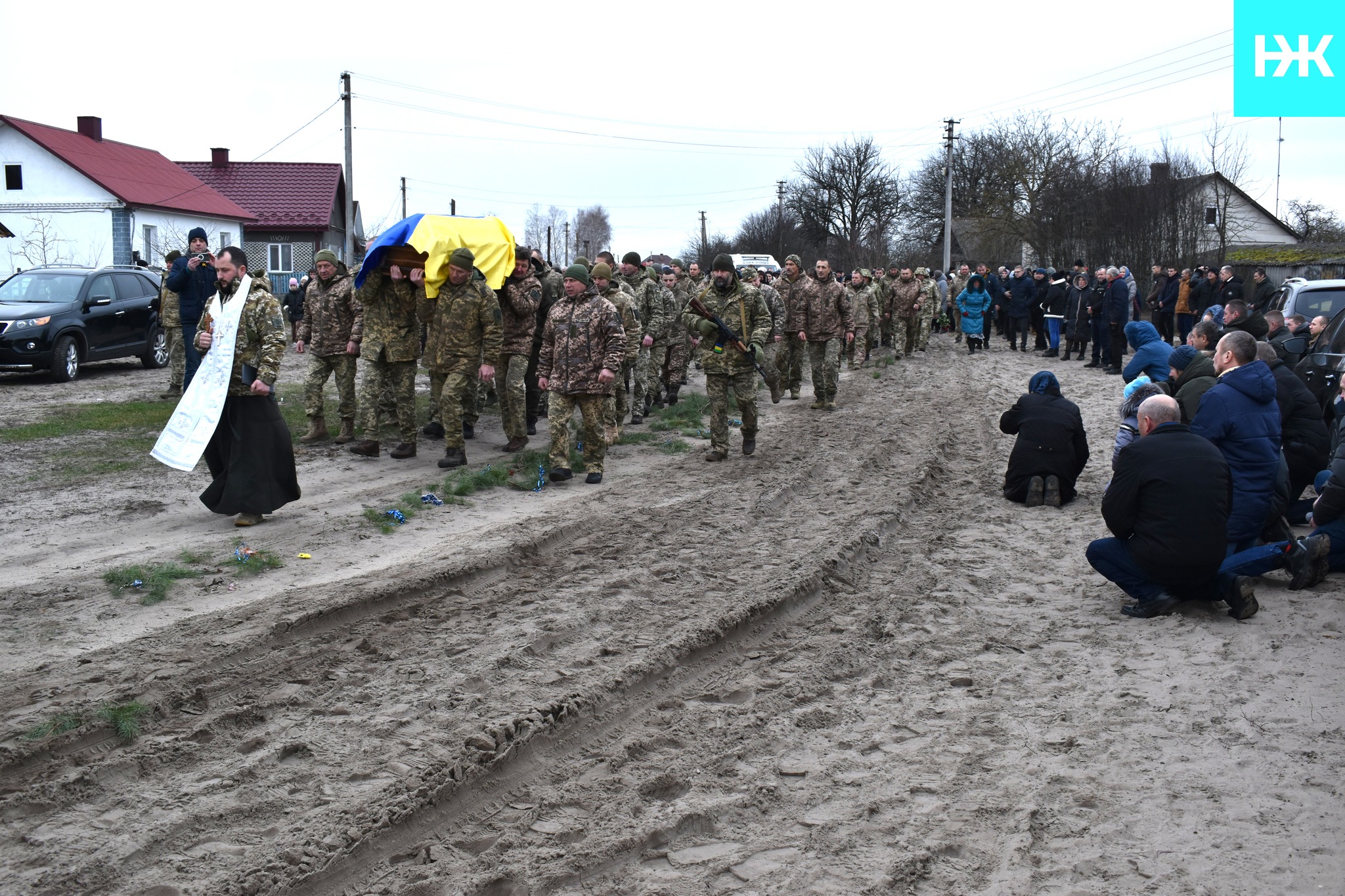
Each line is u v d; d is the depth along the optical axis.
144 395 14.22
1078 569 7.23
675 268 16.20
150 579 6.18
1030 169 46.56
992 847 3.73
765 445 11.64
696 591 6.44
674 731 4.67
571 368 9.30
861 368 20.77
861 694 5.12
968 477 10.37
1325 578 6.74
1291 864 3.60
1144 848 3.71
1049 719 4.80
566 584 6.56
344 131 33.00
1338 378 9.94
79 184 31.14
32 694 4.64
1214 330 8.41
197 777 4.05
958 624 6.13
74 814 3.77
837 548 7.41
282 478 7.57
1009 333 25.50
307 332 10.51
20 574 6.34
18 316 15.38
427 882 3.46
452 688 4.91
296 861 3.49
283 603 5.84
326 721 4.54
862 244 61.12
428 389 15.40
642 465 10.40
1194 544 6.00
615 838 3.74
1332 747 4.47
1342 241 41.16
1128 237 33.81
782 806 4.04
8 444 10.37
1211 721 4.74
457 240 9.59
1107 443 12.06
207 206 35.06
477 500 8.63
